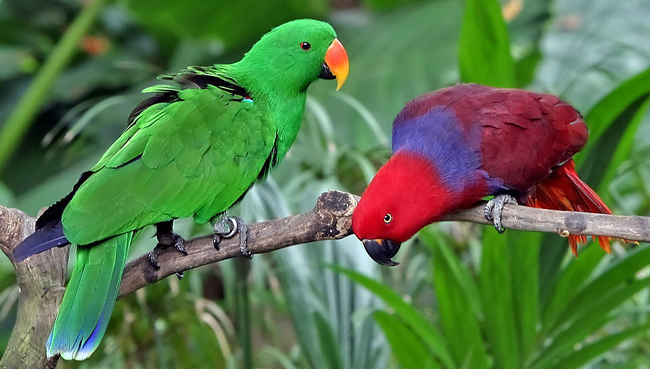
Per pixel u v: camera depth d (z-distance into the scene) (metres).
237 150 6.11
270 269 8.37
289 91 6.70
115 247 5.45
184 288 8.91
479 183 5.89
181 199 5.77
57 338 5.08
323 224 5.59
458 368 6.97
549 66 11.99
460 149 5.86
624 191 9.33
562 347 6.76
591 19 12.43
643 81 6.15
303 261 7.59
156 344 8.43
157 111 6.17
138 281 5.82
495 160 5.90
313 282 7.54
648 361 8.36
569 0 12.71
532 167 6.08
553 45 12.21
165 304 8.49
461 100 6.14
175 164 5.84
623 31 12.12
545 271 6.79
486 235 6.52
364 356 7.37
